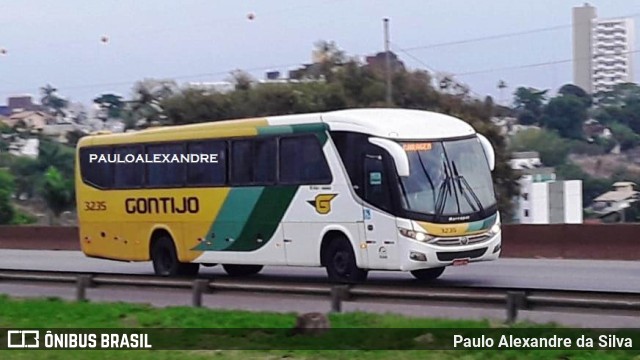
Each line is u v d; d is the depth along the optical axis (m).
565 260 33.78
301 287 18.73
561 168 75.62
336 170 24.84
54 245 50.84
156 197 29.28
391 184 23.77
